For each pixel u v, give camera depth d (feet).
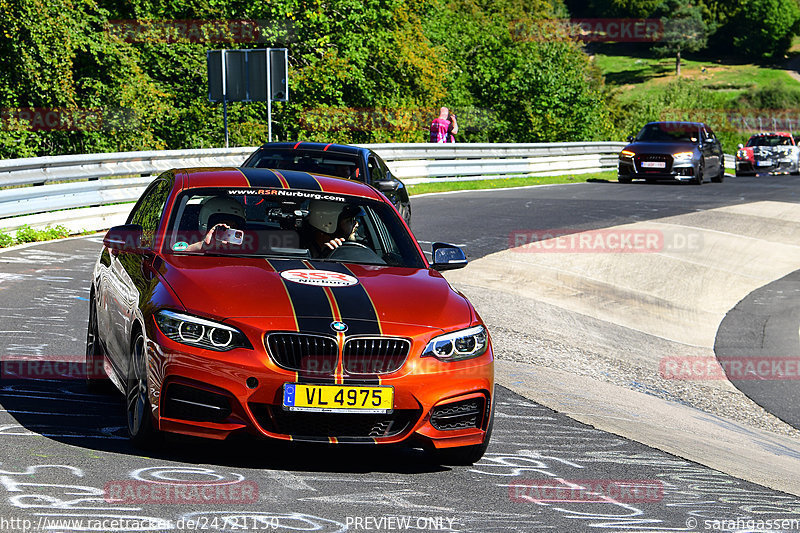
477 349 61.52
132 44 337.11
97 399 72.23
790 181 407.64
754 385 131.95
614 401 100.58
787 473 79.51
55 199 169.99
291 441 56.18
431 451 63.52
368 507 51.19
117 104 298.56
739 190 339.16
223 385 55.52
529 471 63.41
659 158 345.10
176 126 346.13
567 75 574.15
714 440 90.74
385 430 58.29
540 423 80.79
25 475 51.65
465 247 191.21
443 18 579.07
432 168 311.27
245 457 59.88
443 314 61.72
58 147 292.20
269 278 61.82
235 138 352.69
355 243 71.92
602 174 403.13
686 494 61.87
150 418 57.21
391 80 435.94
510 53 570.46
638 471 67.26
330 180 78.28
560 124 555.28
